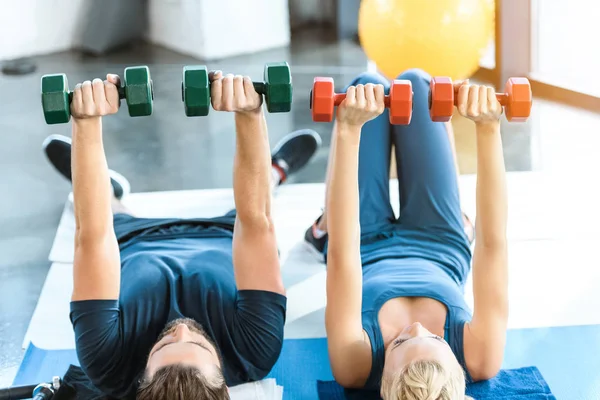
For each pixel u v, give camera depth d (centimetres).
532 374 220
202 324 203
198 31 583
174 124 452
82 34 626
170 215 316
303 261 284
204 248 229
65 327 254
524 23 451
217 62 576
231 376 209
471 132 412
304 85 503
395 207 318
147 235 241
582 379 225
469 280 271
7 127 453
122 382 199
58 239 305
